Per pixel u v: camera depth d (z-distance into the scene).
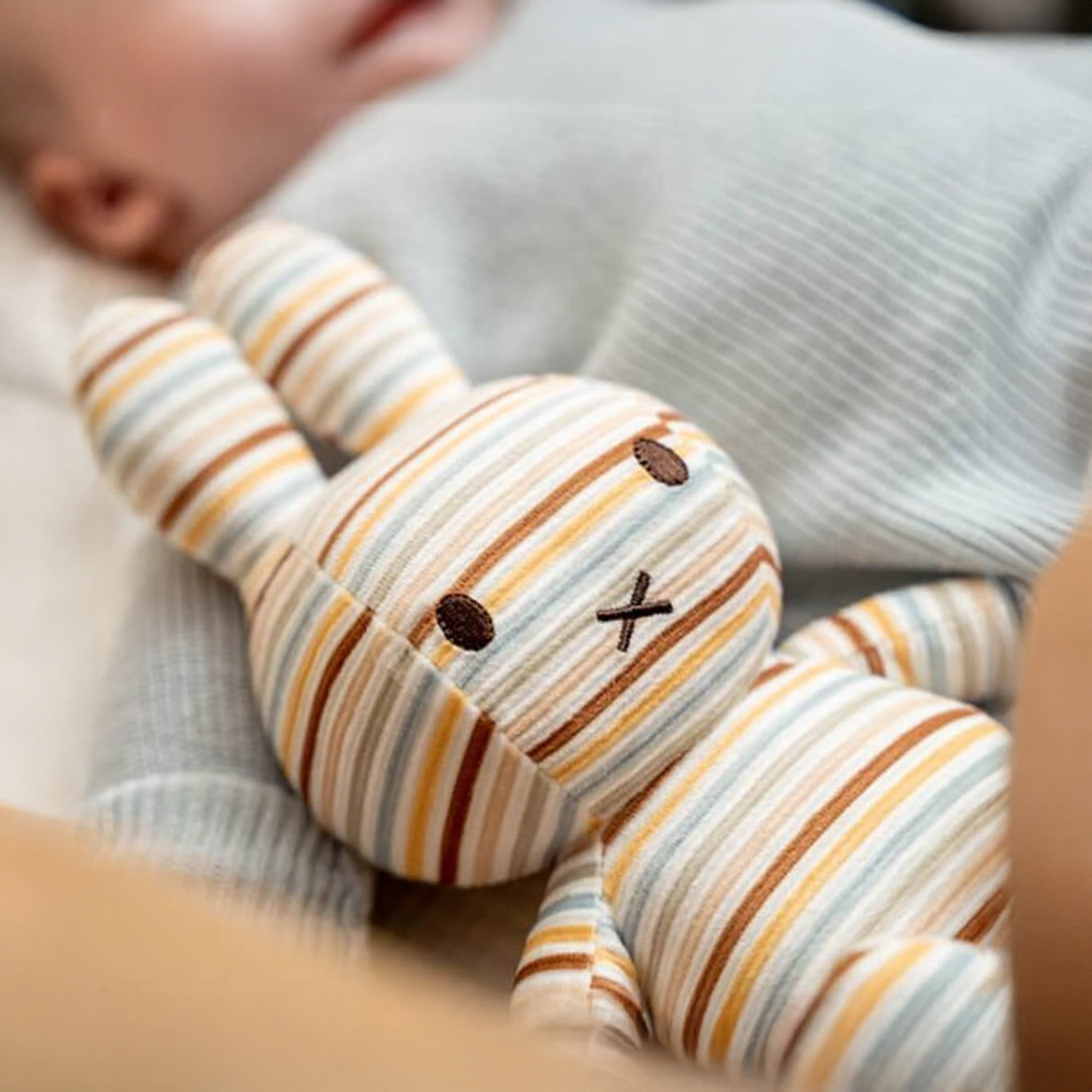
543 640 0.47
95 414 0.61
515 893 0.56
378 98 0.88
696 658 0.48
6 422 0.79
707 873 0.47
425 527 0.49
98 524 0.74
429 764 0.48
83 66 0.85
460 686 0.47
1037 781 0.40
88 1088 0.24
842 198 0.62
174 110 0.85
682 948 0.46
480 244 0.72
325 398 0.62
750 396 0.62
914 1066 0.40
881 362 0.60
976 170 0.61
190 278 0.77
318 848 0.55
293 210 0.75
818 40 0.70
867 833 0.46
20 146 0.93
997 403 0.59
